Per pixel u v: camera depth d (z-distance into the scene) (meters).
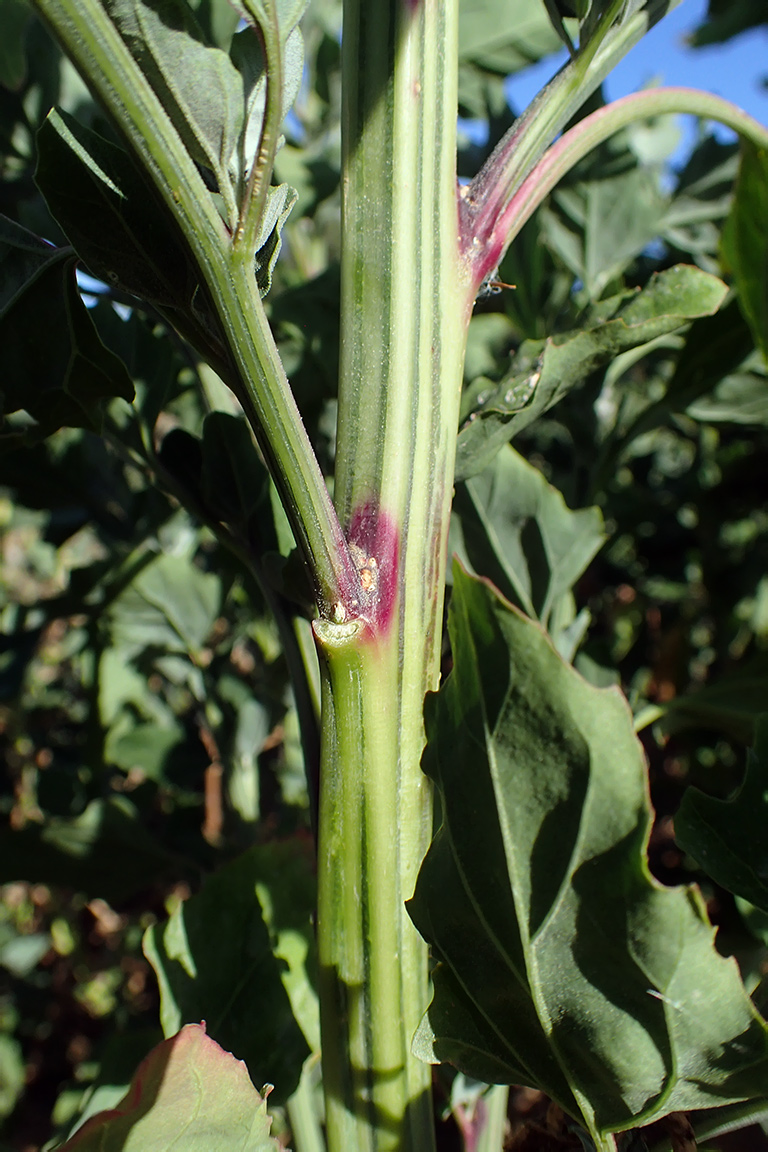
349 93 0.29
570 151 0.32
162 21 0.26
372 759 0.29
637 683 0.78
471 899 0.28
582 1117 0.29
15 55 0.47
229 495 0.37
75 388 0.34
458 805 0.28
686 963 0.27
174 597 0.59
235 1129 0.31
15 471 0.49
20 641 0.65
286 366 0.55
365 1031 0.30
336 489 0.30
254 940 0.38
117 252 0.30
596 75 0.32
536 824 0.28
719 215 0.61
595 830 0.27
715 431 0.77
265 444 0.28
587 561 0.43
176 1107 0.30
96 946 0.96
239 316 0.27
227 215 0.27
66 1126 0.42
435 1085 0.40
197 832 0.55
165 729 0.62
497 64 0.54
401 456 0.29
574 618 0.48
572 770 0.27
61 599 0.59
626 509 0.69
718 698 0.47
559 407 0.54
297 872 0.39
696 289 0.33
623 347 0.34
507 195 0.31
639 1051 0.28
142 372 0.39
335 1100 0.30
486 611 0.27
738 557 0.77
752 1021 0.27
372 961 0.29
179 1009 0.37
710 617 0.80
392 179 0.29
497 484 0.42
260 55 0.27
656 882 0.27
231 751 0.58
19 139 0.49
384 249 0.29
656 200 0.55
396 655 0.29
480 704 0.28
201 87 0.27
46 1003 0.90
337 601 0.29
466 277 0.30
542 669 0.27
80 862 0.50
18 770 0.88
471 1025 0.29
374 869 0.29
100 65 0.26
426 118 0.29
